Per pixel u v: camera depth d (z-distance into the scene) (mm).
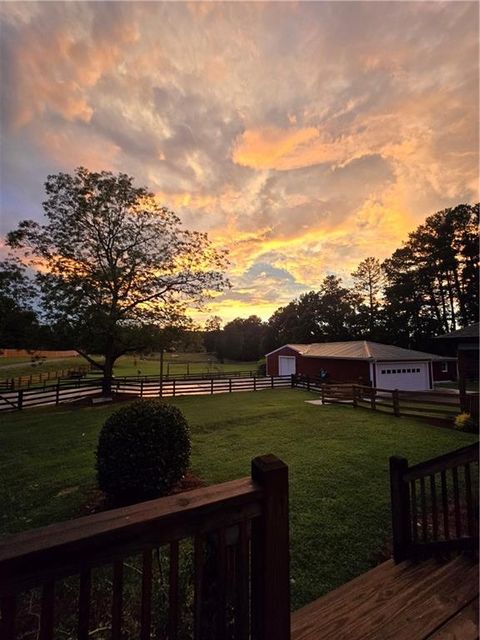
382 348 18875
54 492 4941
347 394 12539
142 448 4418
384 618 1939
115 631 955
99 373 29250
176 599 1061
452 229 30047
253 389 18469
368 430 8211
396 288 32219
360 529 3627
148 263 15547
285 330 43031
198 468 5625
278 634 1189
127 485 4336
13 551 838
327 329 38188
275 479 1236
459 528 2424
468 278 29062
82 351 15578
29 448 7469
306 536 3500
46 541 880
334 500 4340
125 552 974
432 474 2568
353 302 37875
